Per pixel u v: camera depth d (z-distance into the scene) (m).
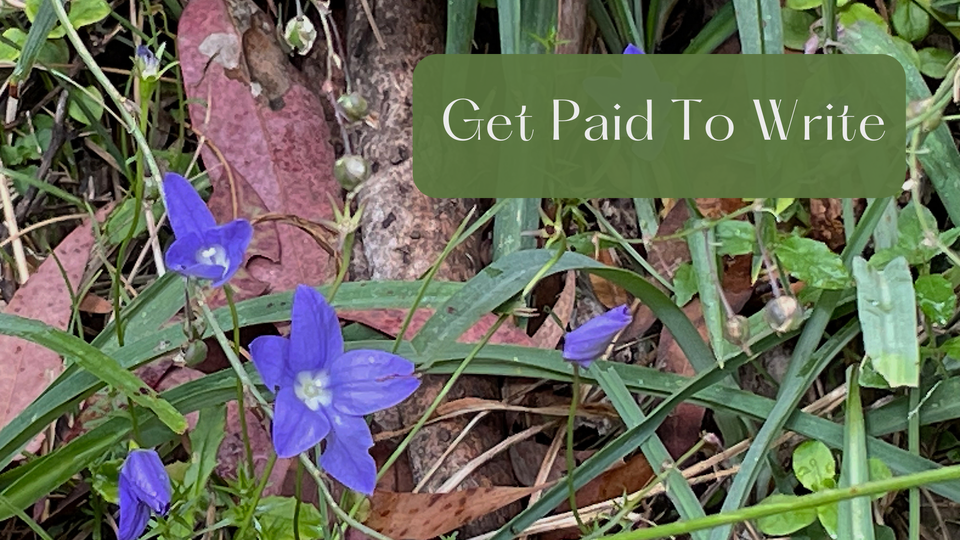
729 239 0.22
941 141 0.23
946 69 0.22
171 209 0.18
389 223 0.25
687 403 0.23
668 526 0.18
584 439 0.25
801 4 0.25
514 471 0.24
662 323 0.25
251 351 0.17
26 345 0.23
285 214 0.23
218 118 0.25
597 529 0.21
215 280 0.17
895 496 0.24
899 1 0.25
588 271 0.23
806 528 0.22
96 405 0.22
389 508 0.22
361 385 0.18
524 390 0.24
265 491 0.22
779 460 0.24
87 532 0.24
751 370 0.25
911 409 0.22
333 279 0.24
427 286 0.22
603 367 0.23
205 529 0.21
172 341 0.22
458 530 0.23
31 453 0.22
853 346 0.25
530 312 0.23
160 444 0.23
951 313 0.21
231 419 0.23
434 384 0.24
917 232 0.22
